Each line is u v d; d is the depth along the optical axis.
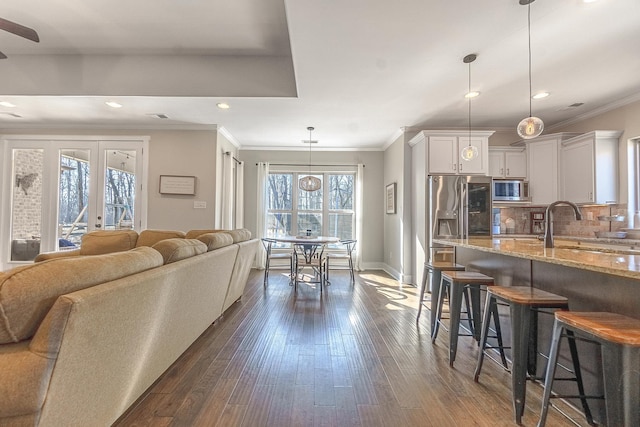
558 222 4.77
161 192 4.95
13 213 5.00
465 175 4.46
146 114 4.42
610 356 1.16
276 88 3.76
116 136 4.99
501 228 5.18
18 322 1.04
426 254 4.48
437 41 2.61
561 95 3.75
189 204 4.99
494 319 2.21
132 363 1.56
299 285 4.80
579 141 4.23
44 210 5.00
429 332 2.89
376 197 6.46
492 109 4.24
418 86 3.49
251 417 1.64
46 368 1.01
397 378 2.06
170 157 4.99
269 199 6.56
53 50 3.60
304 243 4.53
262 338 2.71
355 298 4.07
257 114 4.42
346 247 6.49
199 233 3.59
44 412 1.03
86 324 1.12
